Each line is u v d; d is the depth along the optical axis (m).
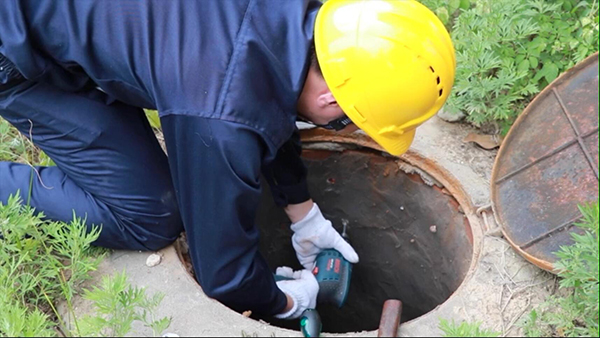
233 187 1.65
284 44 1.66
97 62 1.77
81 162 2.03
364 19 1.69
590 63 2.06
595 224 1.72
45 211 2.08
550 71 2.35
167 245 2.14
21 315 1.78
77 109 1.98
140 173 2.03
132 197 2.03
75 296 2.00
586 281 1.82
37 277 1.89
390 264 2.83
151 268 2.07
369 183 2.69
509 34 2.36
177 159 1.69
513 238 2.04
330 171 2.72
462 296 1.97
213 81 1.58
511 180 2.13
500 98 2.39
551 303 1.87
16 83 1.93
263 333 1.85
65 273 2.08
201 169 1.65
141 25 1.67
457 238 2.37
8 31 1.76
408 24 1.70
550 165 2.05
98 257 2.07
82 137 1.99
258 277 1.90
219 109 1.57
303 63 1.64
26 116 1.99
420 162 2.47
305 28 1.70
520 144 2.14
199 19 1.65
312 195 2.80
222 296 1.91
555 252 1.82
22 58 1.77
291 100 1.65
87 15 1.71
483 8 2.44
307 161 2.70
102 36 1.72
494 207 2.13
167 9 1.67
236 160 1.60
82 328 1.80
